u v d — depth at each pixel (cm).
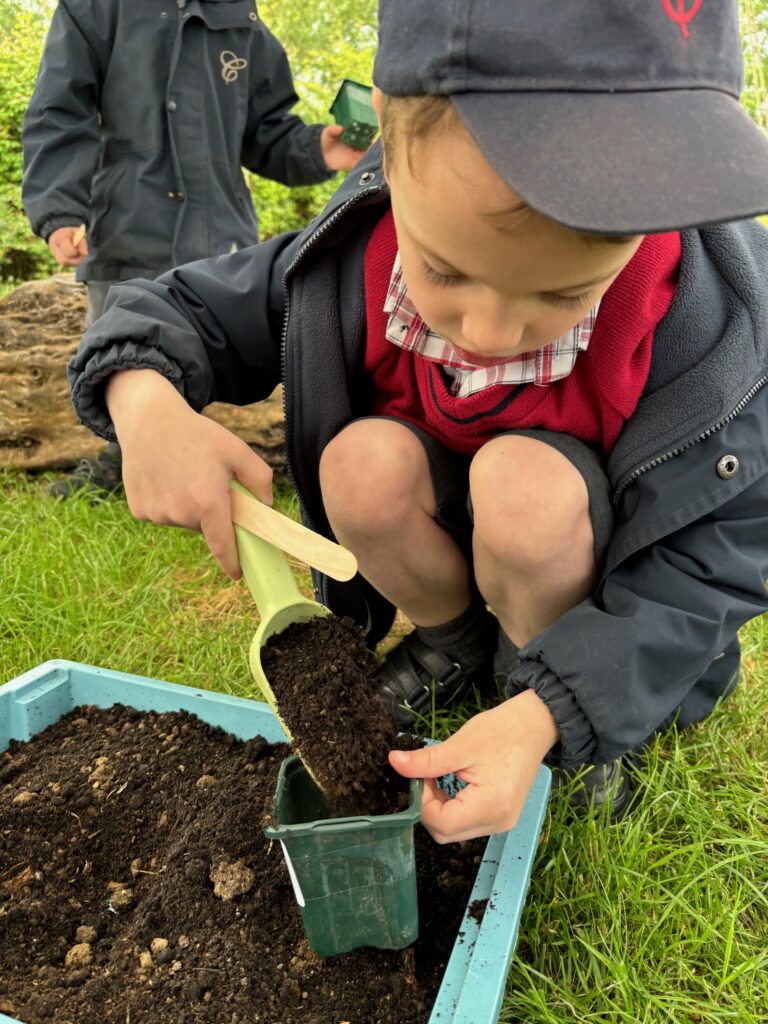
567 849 129
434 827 101
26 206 263
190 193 271
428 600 157
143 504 123
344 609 169
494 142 80
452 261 90
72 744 147
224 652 187
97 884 125
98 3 259
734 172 81
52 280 313
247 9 278
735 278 125
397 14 90
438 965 110
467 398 136
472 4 83
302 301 143
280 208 766
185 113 267
